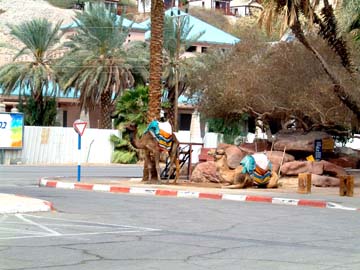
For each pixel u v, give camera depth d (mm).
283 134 31500
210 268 9695
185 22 60438
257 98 32844
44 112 56656
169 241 12305
